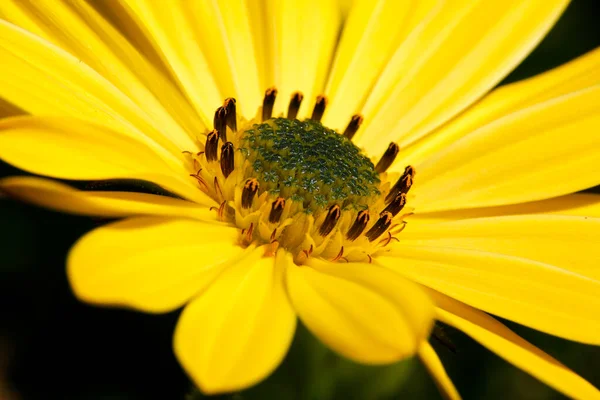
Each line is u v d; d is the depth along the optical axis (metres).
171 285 0.08
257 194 0.08
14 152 0.07
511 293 0.08
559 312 0.08
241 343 0.07
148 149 0.08
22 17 0.08
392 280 0.08
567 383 0.08
